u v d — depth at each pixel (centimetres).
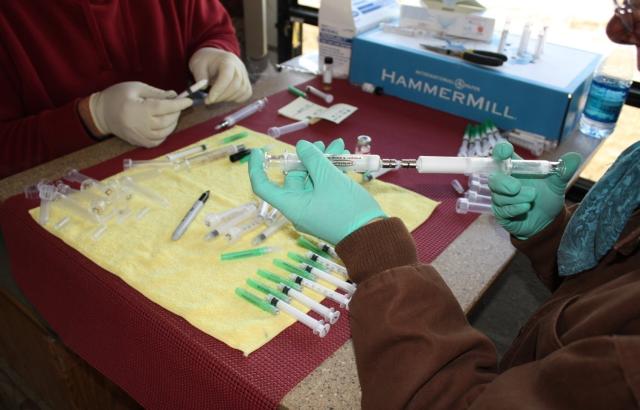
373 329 52
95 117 115
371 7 149
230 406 65
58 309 91
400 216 93
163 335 70
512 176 74
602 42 148
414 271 54
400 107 136
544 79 118
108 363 85
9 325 131
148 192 97
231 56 139
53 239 85
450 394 48
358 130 124
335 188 63
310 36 219
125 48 145
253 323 69
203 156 108
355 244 58
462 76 125
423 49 133
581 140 124
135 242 84
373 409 50
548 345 50
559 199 76
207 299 73
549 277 80
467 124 128
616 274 59
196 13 158
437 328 52
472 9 135
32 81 128
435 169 80
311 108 131
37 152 118
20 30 126
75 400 126
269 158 74
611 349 38
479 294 79
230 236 84
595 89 122
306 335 69
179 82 161
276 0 214
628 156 61
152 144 113
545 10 161
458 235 91
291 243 85
